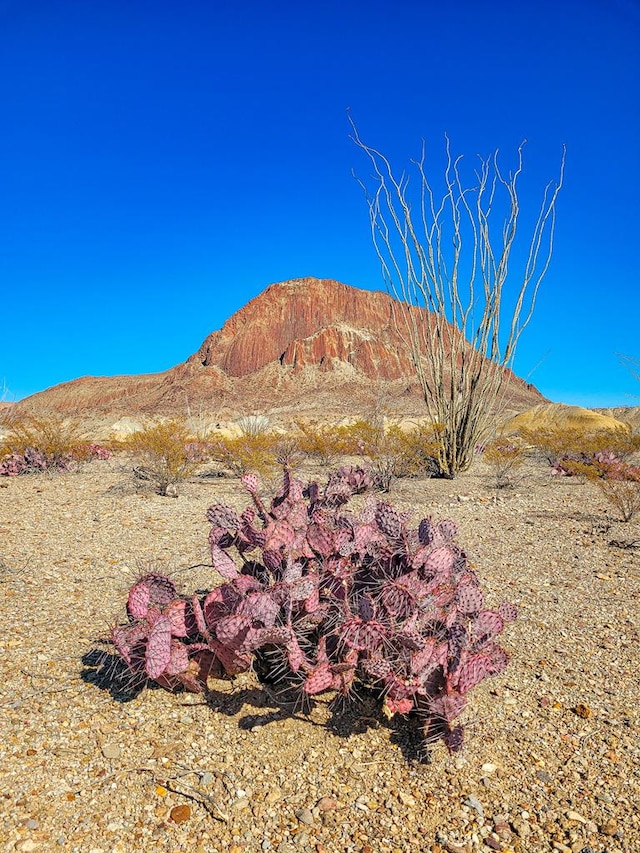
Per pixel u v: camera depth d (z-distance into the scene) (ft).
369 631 9.03
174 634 9.52
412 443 37.99
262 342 558.56
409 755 8.85
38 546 17.85
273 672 10.17
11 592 13.67
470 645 9.55
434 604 10.11
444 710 8.46
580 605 14.66
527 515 25.52
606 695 10.48
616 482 32.01
